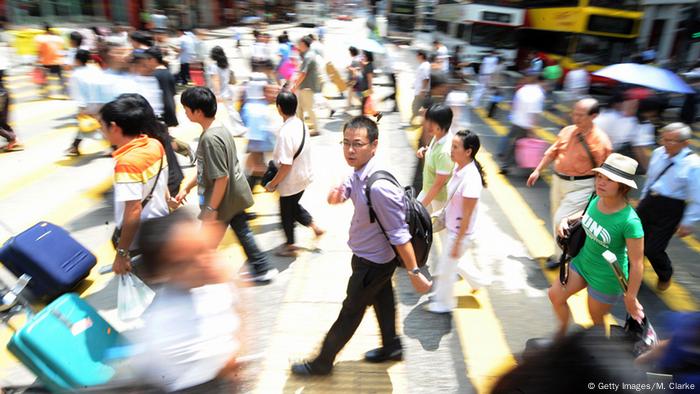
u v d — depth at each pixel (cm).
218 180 365
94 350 251
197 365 188
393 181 263
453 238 373
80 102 695
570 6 1515
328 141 918
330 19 5341
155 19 2481
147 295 338
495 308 419
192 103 355
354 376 327
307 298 422
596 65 1517
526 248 542
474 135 343
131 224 313
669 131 410
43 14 2255
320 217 594
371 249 277
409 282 454
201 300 192
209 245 199
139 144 316
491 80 1370
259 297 421
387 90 1513
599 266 300
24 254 382
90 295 418
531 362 132
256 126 550
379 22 3272
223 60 912
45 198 633
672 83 663
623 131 690
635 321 283
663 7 1969
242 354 207
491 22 1747
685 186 413
